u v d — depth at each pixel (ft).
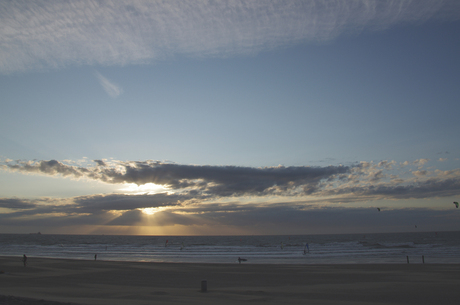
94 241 493.77
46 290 63.87
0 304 41.70
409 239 485.97
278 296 59.21
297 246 320.91
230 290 66.59
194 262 154.71
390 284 78.59
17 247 304.09
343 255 196.34
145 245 366.43
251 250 256.52
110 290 65.62
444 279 88.02
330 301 54.08
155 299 52.19
